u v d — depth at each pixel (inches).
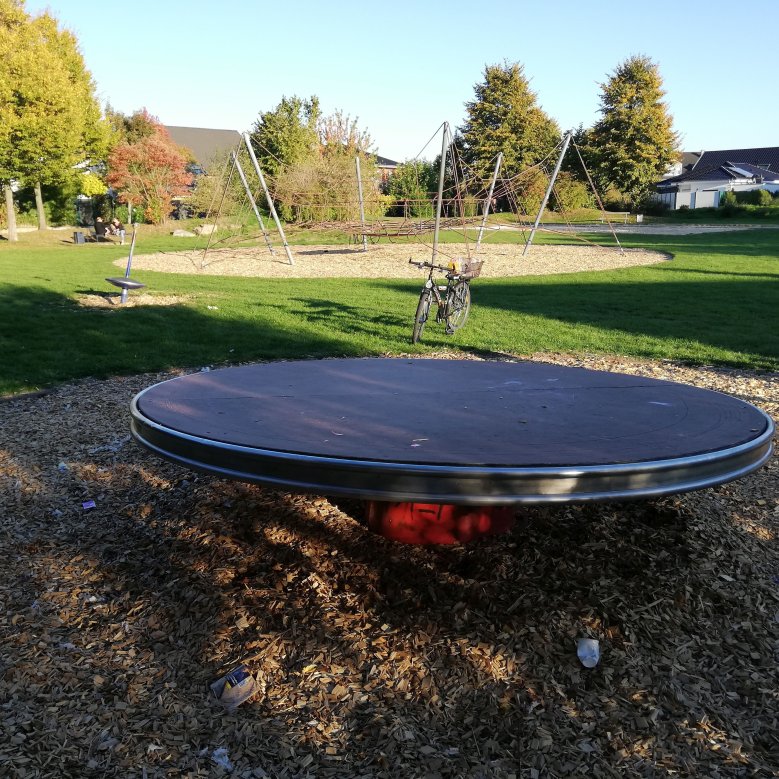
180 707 84.0
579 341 324.8
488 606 97.0
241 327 351.6
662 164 1911.9
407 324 370.3
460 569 105.2
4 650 94.6
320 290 514.6
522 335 339.9
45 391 233.8
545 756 76.5
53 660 92.5
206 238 1165.7
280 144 1393.9
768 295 480.4
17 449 177.5
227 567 109.7
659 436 93.7
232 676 87.5
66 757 76.1
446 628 93.8
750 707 84.4
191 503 135.5
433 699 83.8
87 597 108.0
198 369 267.9
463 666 88.0
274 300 453.4
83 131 1202.0
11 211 1029.8
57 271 644.7
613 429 97.5
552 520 120.4
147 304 431.5
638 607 99.2
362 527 117.0
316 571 106.3
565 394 122.6
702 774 74.4
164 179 1357.0
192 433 92.3
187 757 76.5
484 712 82.2
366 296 480.1
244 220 1341.0
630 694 85.4
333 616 97.0
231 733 80.0
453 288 333.4
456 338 331.6
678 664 90.7
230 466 86.1
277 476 83.0
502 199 1851.6
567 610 97.0
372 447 86.0
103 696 85.9
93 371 260.7
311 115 1482.5
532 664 88.8
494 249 921.5
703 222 1565.0
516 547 110.6
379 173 1437.0
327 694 85.0
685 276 602.2
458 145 2003.0
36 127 946.7
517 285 561.0
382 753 76.7
